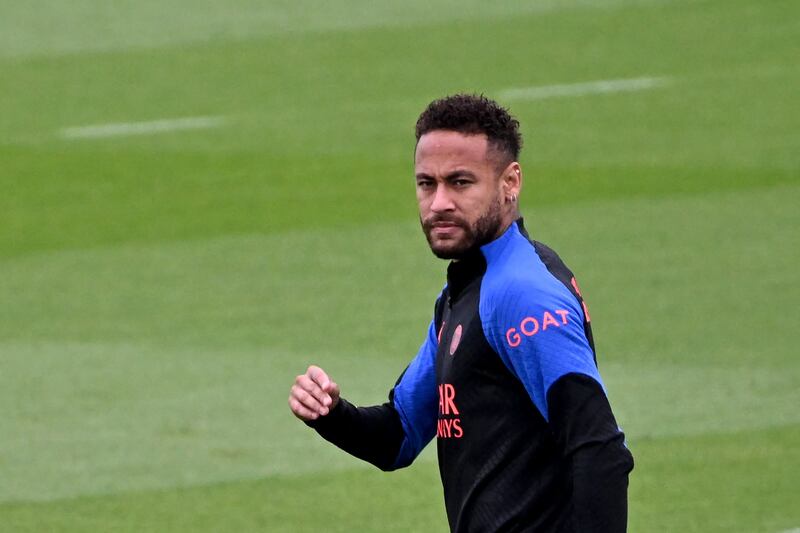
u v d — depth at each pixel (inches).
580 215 1772.9
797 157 1955.0
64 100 2358.5
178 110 2290.8
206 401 1270.9
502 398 538.6
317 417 579.5
